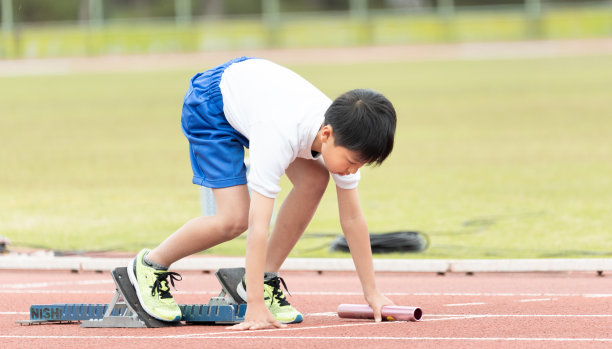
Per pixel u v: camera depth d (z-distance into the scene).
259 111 7.98
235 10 84.00
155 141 34.84
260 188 7.92
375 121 7.58
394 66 59.22
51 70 62.97
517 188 22.23
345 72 56.47
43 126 40.06
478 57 62.59
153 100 48.03
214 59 65.50
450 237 16.06
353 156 7.66
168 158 30.23
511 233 16.28
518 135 33.50
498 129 35.38
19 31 68.12
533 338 7.89
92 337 8.16
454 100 44.50
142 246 15.86
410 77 53.88
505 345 7.57
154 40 68.25
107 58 67.31
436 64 59.72
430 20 68.31
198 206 20.81
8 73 62.31
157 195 22.70
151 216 19.48
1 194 23.31
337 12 82.19
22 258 14.04
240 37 68.19
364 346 7.55
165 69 61.72
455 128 36.16
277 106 7.96
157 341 7.86
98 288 12.04
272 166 7.88
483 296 10.84
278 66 8.52
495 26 68.06
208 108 8.27
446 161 27.86
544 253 14.25
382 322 8.75
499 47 66.25
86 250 15.56
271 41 68.19
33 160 30.48
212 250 15.30
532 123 36.62
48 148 33.53
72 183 25.25
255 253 8.09
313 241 16.09
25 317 9.75
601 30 67.38
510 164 26.69
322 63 61.59
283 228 8.75
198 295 11.44
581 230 16.33
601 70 53.66
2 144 34.94
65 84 56.00
